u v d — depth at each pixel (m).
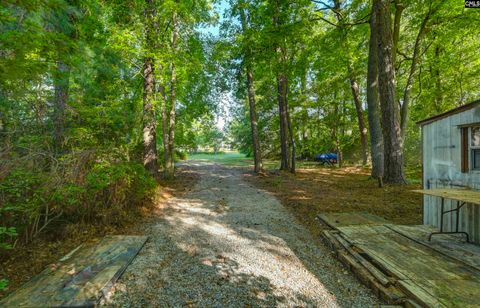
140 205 6.49
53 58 4.02
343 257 3.68
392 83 8.73
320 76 14.27
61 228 4.50
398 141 8.86
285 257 3.94
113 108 8.47
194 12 11.32
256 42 10.74
